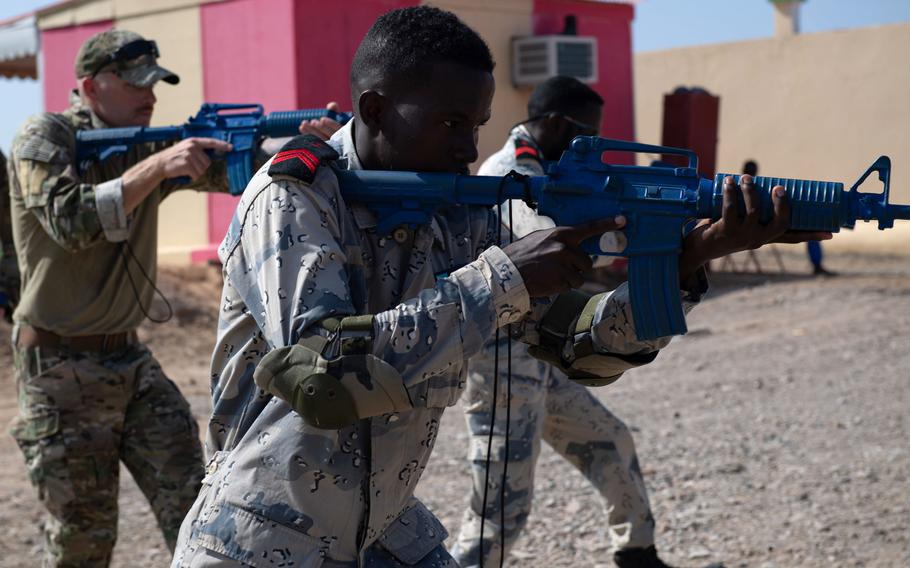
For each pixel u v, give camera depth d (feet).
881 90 67.72
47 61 41.14
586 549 14.57
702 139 41.96
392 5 37.27
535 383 11.43
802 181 6.03
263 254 6.08
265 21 35.40
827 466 18.16
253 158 12.34
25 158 11.13
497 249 6.07
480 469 11.52
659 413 22.41
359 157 6.61
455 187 6.36
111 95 12.17
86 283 11.17
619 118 44.78
